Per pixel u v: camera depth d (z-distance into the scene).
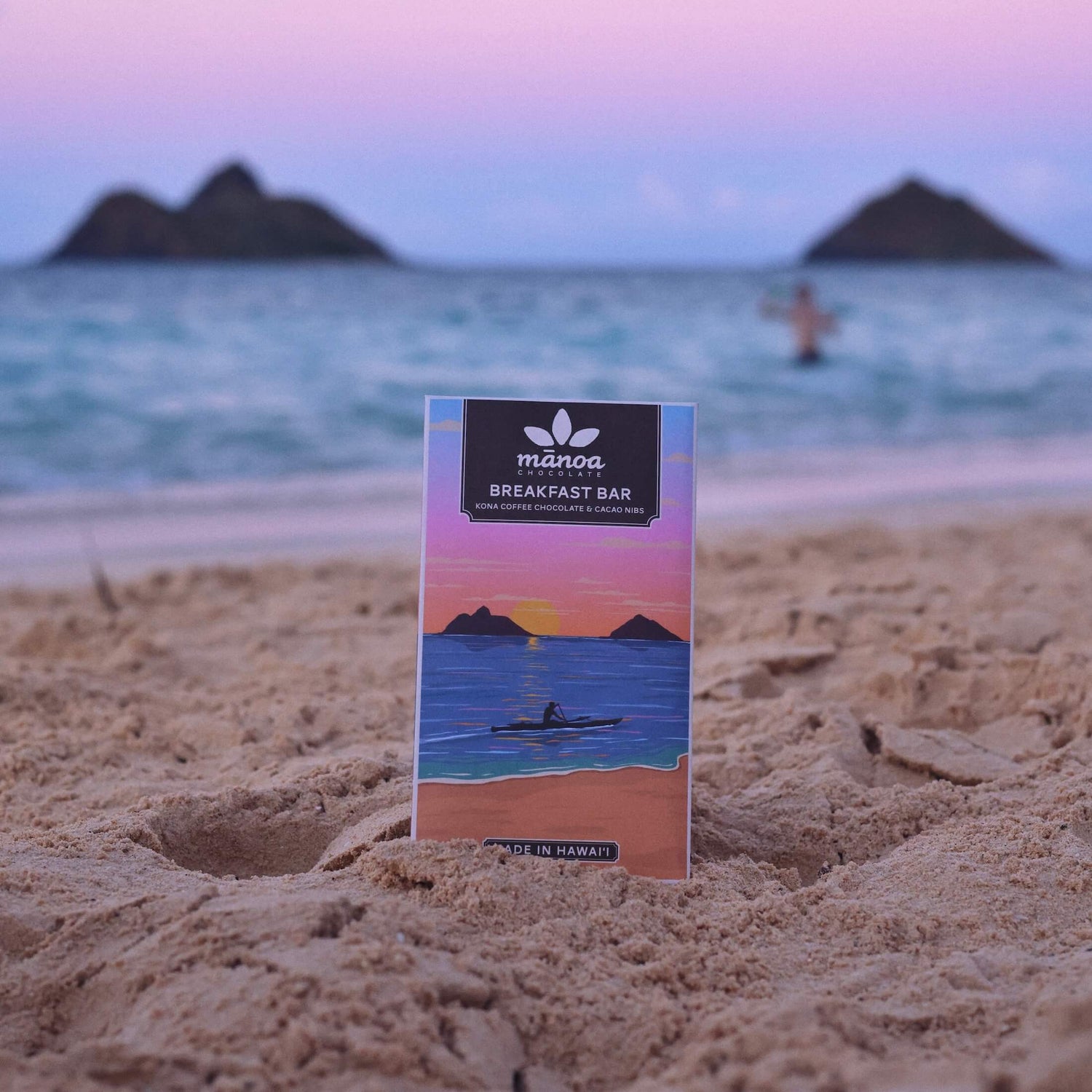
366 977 0.40
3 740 0.65
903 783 0.59
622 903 0.47
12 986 0.42
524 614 0.48
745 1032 0.39
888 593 0.89
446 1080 0.38
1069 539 1.13
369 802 0.55
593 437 0.48
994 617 0.77
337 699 0.70
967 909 0.46
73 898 0.46
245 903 0.44
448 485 0.48
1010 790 0.56
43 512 1.41
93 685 0.72
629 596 0.48
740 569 1.04
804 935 0.46
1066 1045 0.35
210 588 1.00
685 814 0.48
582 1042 0.41
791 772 0.59
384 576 1.04
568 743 0.48
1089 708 0.62
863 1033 0.40
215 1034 0.38
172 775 0.61
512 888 0.46
